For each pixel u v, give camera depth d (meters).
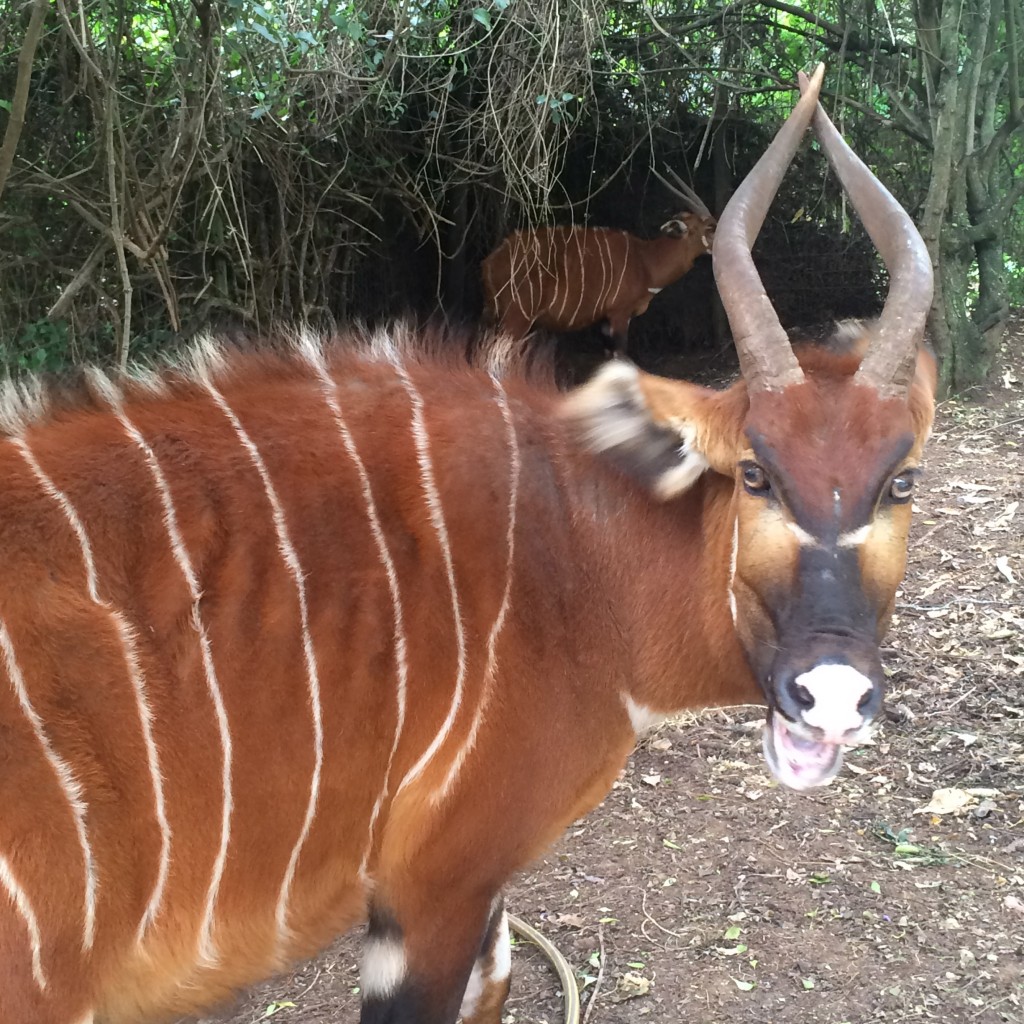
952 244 6.39
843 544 1.56
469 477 1.71
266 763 1.51
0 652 1.32
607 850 2.96
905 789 3.15
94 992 1.45
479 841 1.72
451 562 1.66
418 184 6.02
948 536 4.61
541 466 1.79
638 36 6.91
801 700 1.53
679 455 1.77
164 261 4.07
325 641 1.55
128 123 4.20
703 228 7.93
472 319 8.05
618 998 2.44
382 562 1.61
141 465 1.50
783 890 2.76
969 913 2.64
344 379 1.76
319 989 2.54
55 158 4.41
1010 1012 2.34
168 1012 1.59
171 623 1.44
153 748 1.41
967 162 6.44
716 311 8.74
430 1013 1.79
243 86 4.41
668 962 2.54
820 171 8.15
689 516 1.82
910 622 3.99
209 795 1.47
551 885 2.83
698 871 2.85
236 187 5.13
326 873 1.66
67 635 1.36
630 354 8.70
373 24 4.77
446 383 1.81
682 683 1.87
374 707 1.59
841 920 2.64
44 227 4.53
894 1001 2.39
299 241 5.66
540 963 2.58
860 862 2.85
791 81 7.01
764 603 1.63
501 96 5.16
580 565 1.79
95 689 1.37
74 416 1.56
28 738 1.32
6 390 1.56
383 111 5.99
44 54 4.28
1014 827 2.95
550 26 4.91
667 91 7.83
